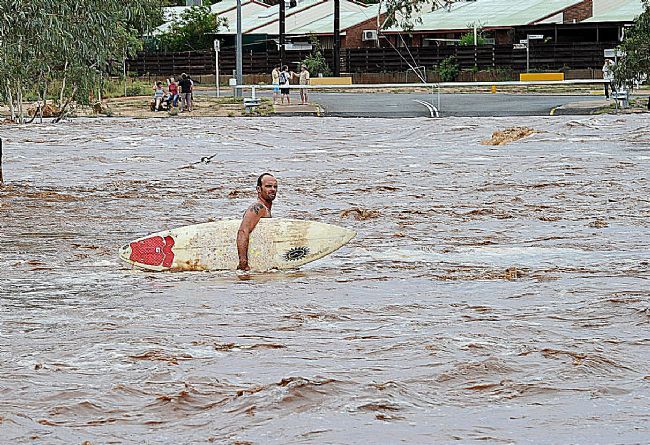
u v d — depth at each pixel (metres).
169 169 35.22
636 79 62.16
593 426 8.18
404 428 8.16
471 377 9.55
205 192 28.72
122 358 10.40
